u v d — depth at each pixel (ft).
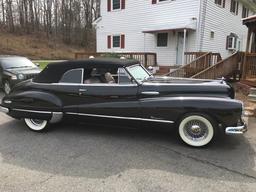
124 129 20.16
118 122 18.17
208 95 17.06
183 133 16.78
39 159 15.05
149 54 58.13
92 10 192.34
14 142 17.72
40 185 12.26
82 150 16.29
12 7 177.58
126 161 14.71
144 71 20.49
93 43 186.91
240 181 12.53
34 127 19.92
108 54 59.67
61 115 19.20
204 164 14.32
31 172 13.52
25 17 177.99
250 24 39.40
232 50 67.46
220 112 15.71
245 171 13.52
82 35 185.98
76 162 14.62
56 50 152.25
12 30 168.35
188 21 55.31
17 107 19.81
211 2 57.21
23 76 34.12
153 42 61.93
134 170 13.66
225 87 17.40
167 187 12.05
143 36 63.57
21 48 138.62
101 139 18.17
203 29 55.26
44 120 19.43
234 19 68.33
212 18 58.18
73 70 18.95
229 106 15.64
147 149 16.39
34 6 184.03
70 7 188.75
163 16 59.52
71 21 187.32
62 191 11.77
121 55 58.80
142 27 63.36
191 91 17.26
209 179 12.73
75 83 18.85
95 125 20.33
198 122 16.42
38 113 19.29
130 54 57.98
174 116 16.62
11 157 15.35
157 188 11.97
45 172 13.51
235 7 68.18
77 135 19.01
